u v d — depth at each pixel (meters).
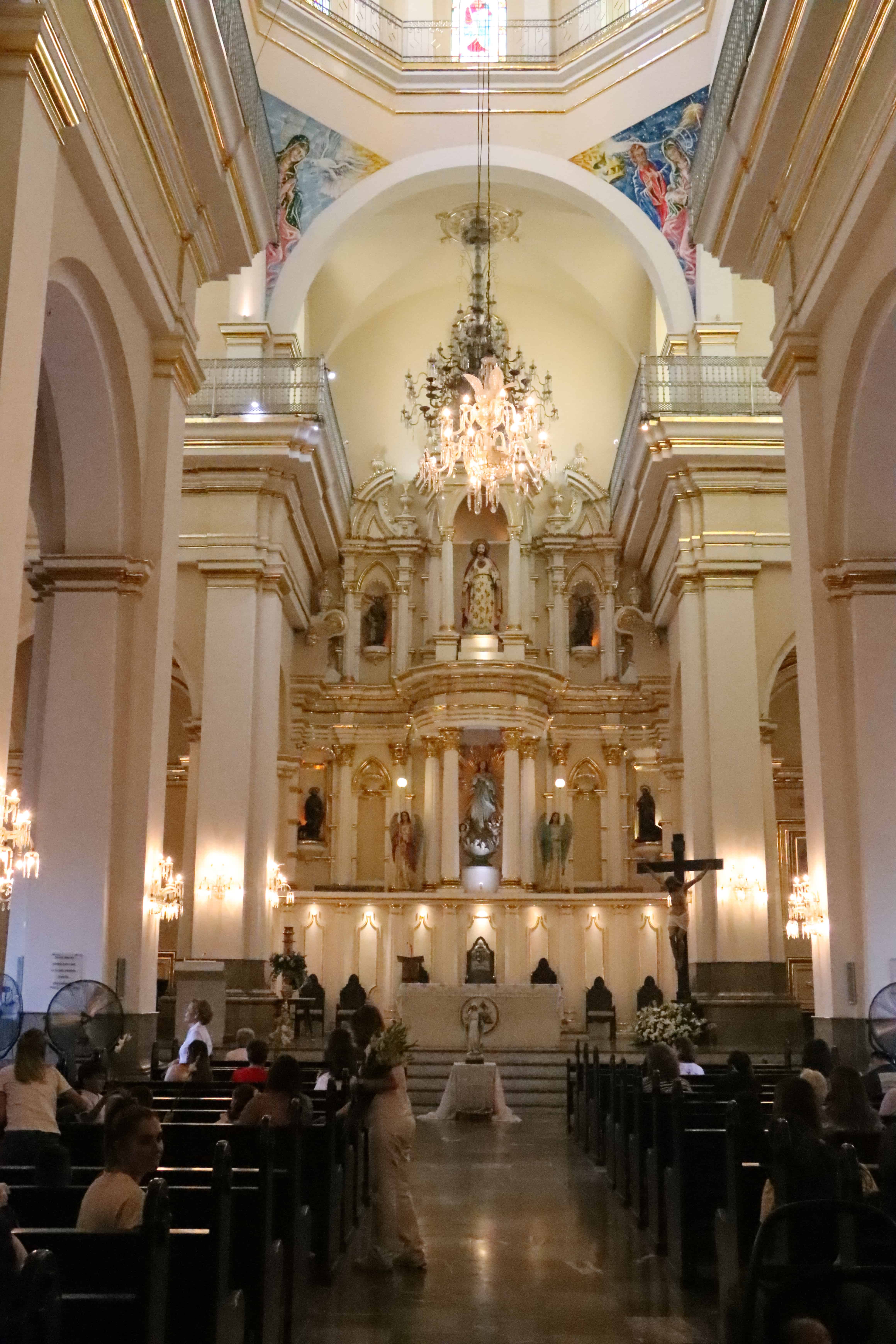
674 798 24.22
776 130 11.73
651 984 23.12
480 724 24.94
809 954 24.88
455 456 16.91
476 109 21.66
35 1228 4.63
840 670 12.03
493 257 25.20
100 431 11.52
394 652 26.69
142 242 10.91
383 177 21.72
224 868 18.95
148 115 10.80
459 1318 6.18
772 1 10.54
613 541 26.58
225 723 19.53
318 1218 6.96
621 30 20.75
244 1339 4.89
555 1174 11.00
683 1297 6.59
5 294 7.37
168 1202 3.75
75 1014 10.33
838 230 10.91
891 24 9.59
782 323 12.88
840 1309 2.96
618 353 27.02
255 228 13.85
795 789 25.83
